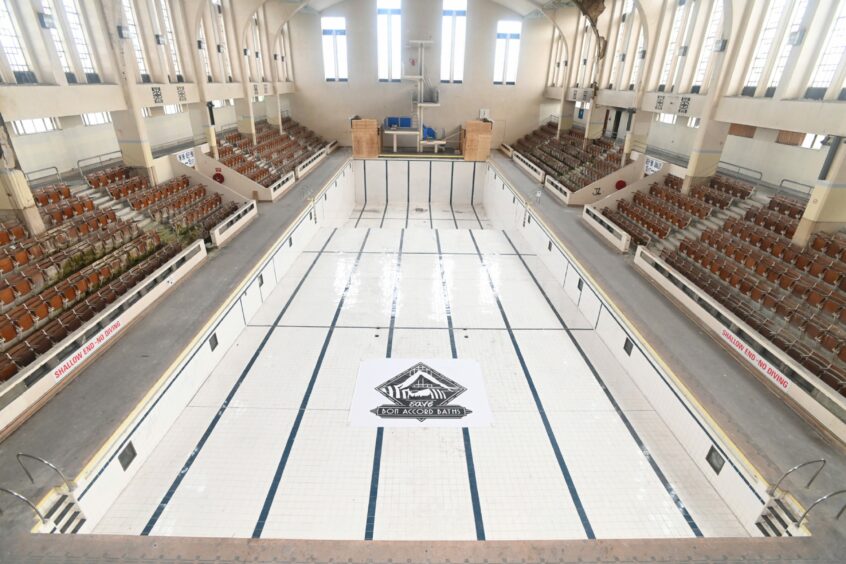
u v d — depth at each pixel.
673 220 12.67
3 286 7.49
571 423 7.36
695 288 8.80
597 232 13.55
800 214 10.38
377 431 7.10
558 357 9.20
